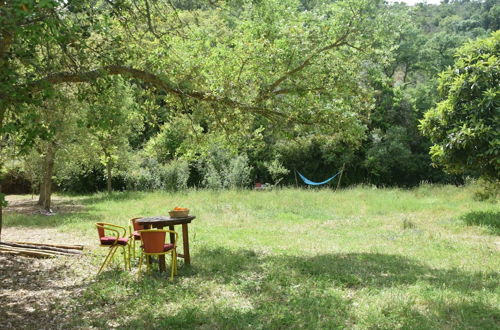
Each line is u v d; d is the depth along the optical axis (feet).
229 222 43.50
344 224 42.73
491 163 41.11
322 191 71.87
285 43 28.25
